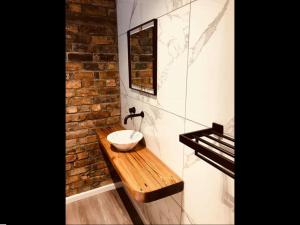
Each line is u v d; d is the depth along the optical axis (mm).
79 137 2436
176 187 1369
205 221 1211
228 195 1018
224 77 955
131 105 2215
